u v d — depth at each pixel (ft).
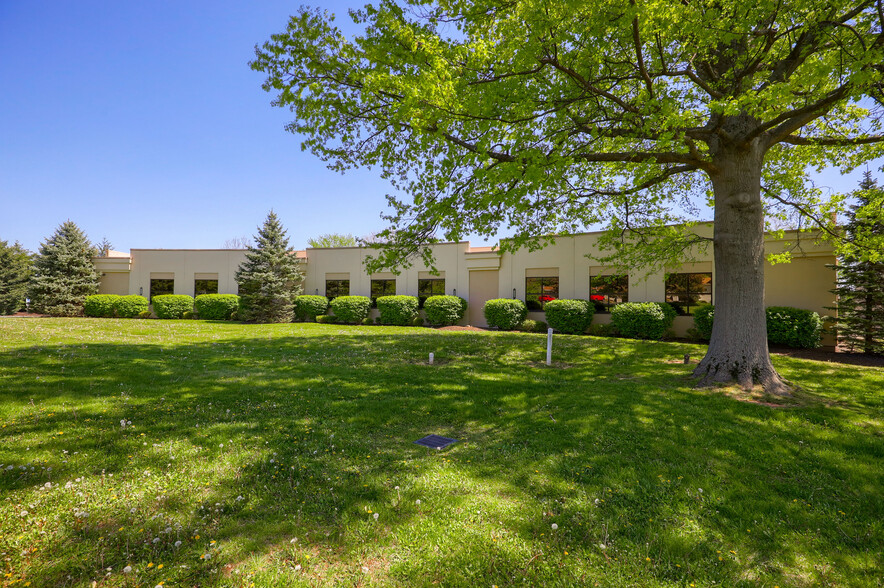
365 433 16.65
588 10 18.54
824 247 43.65
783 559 8.99
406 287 75.82
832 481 12.72
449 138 25.35
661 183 38.47
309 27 22.76
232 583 7.75
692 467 13.47
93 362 28.99
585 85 21.81
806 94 23.16
